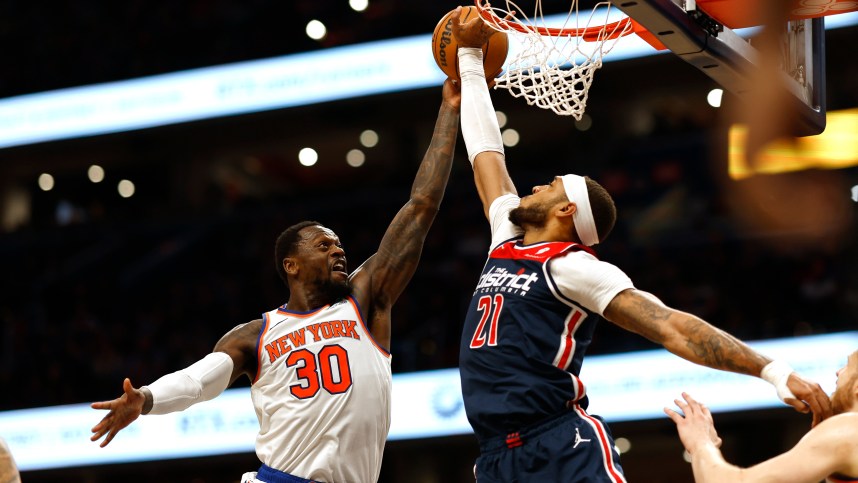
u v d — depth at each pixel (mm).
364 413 3566
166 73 13219
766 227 11461
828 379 9391
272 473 3541
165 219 14461
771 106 3289
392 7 12992
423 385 10422
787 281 10992
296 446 3525
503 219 3383
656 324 2838
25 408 11695
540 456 2943
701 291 11242
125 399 3305
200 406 10898
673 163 13055
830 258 10984
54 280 14758
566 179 3232
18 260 15047
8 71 14211
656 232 12273
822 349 9500
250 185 16812
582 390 3043
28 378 12680
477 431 3094
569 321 3041
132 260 15094
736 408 9430
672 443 13086
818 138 11227
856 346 9375
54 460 11375
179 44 13938
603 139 14688
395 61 12078
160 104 13000
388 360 3729
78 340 12984
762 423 11898
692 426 2857
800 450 2707
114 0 14508
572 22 4746
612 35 3986
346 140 15383
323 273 3707
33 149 13891
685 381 9641
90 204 16625
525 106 13969
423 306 12062
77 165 15742
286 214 14203
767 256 11273
